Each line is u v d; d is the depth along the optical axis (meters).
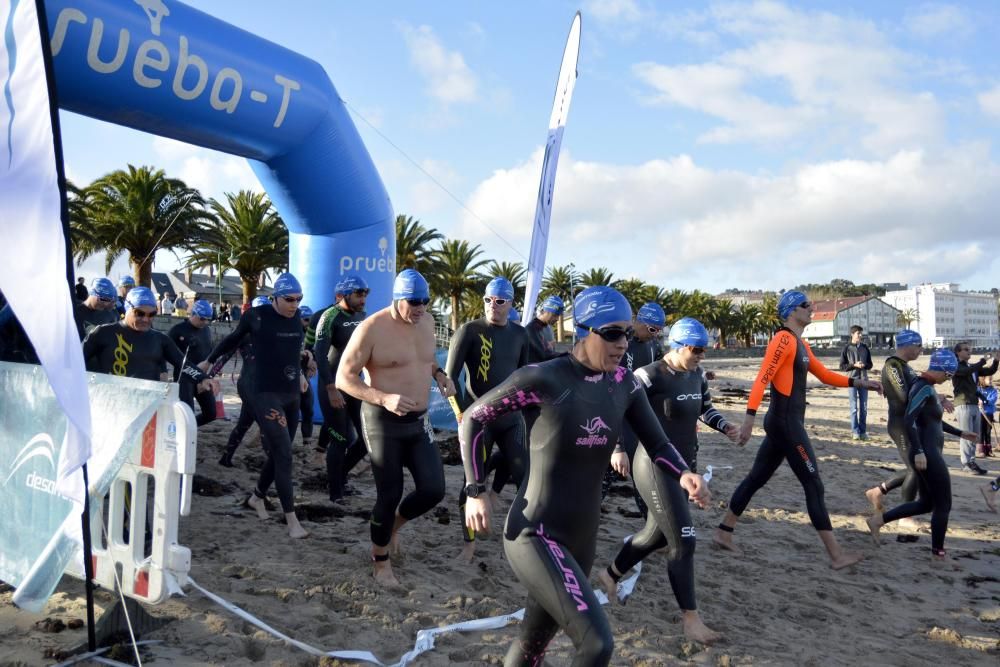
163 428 3.39
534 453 2.82
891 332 141.75
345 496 6.97
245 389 7.71
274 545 5.18
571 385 2.81
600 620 2.51
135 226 24.58
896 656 4.15
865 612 4.86
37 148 3.23
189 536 5.24
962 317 188.88
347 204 10.44
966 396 10.40
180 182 25.80
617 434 2.89
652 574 5.32
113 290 6.54
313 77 9.34
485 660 3.60
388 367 4.60
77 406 3.16
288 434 5.93
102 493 3.51
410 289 4.56
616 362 2.83
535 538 2.71
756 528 6.89
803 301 5.57
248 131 8.73
